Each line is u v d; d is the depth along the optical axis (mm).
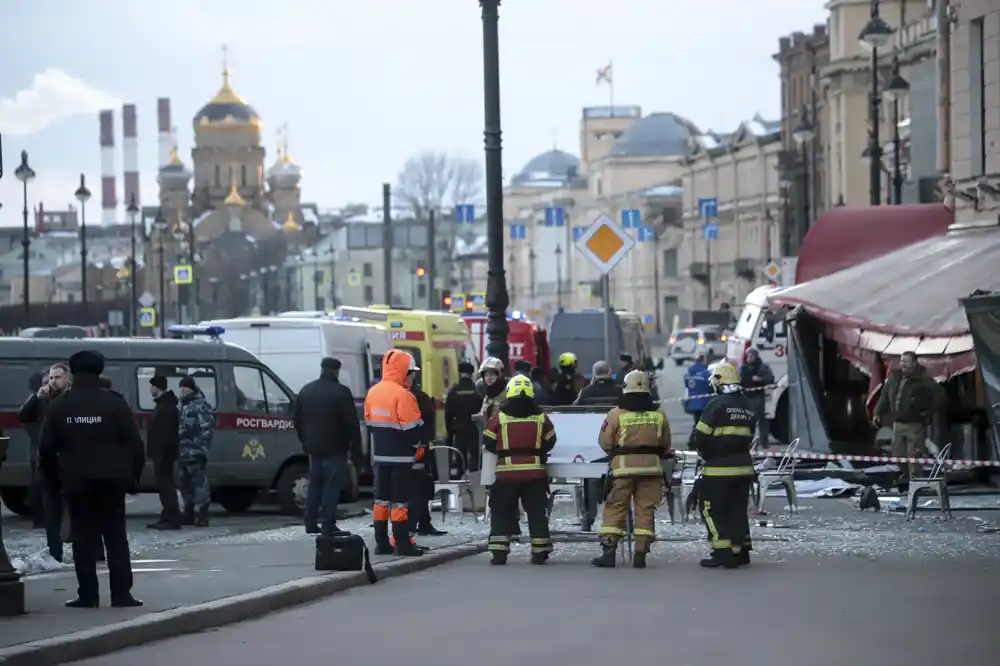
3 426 71750
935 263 84500
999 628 36125
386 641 34969
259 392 74750
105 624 35281
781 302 84250
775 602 40812
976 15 95438
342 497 79688
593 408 54688
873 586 44031
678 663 31578
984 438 81125
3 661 30797
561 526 63750
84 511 38656
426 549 53438
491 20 67000
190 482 68812
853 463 84188
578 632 35969
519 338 124250
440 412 98625
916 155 172500
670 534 60812
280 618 39125
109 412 38812
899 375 73875
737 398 49812
